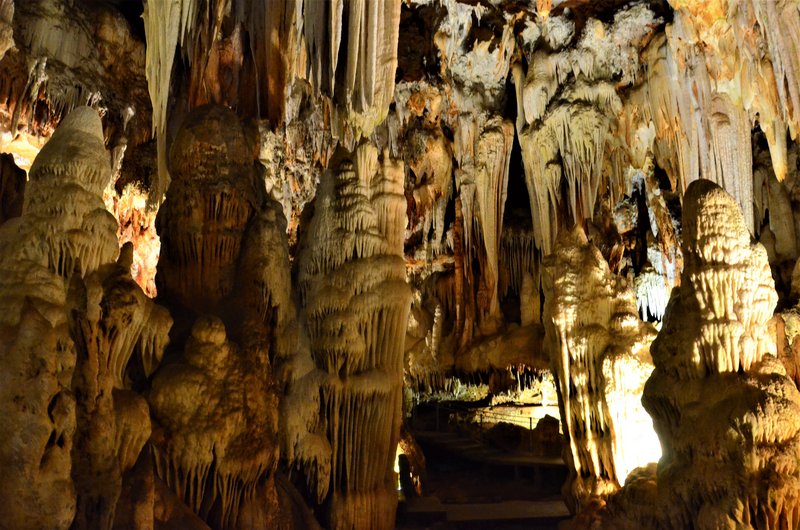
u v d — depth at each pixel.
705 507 4.52
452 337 14.09
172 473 4.74
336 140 11.32
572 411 6.87
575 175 12.30
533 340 12.80
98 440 3.81
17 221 4.56
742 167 10.20
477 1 12.64
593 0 12.31
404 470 8.54
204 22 7.25
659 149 12.33
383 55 7.99
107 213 4.66
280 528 5.34
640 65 11.85
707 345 4.89
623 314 6.79
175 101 7.68
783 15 8.20
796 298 9.58
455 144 13.57
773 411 4.39
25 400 3.33
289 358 6.01
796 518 4.30
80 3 9.96
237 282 5.79
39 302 4.11
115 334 4.05
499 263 14.31
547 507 8.02
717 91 10.23
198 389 4.80
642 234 13.90
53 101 9.14
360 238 6.40
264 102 7.49
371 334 6.31
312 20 7.94
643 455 6.38
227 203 5.82
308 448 5.90
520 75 13.02
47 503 3.33
